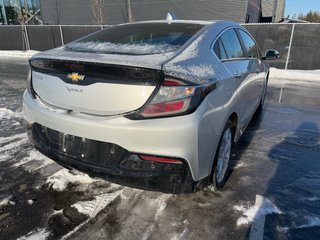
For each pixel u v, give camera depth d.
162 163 2.04
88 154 2.21
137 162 2.07
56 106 2.36
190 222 2.36
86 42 2.83
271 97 6.92
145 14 20.92
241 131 3.44
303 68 11.55
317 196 2.79
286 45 11.60
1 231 2.23
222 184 2.84
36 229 2.26
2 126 4.43
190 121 2.02
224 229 2.30
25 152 3.54
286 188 2.91
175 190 2.13
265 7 29.45
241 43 3.58
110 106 2.08
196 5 19.30
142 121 2.00
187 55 2.32
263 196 2.75
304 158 3.59
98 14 21.53
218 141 2.45
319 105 6.23
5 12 23.03
